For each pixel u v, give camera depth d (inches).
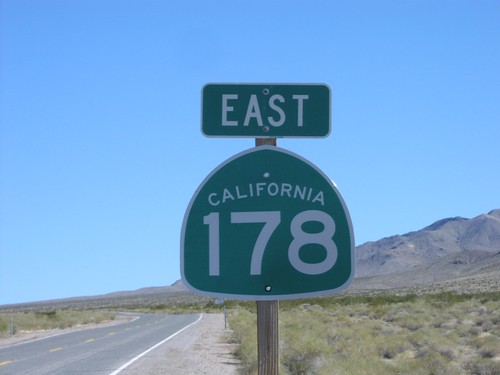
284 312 2349.9
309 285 189.9
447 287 4202.8
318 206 192.9
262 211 192.9
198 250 191.6
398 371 863.7
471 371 884.6
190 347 1095.0
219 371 757.3
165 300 6427.2
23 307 7258.9
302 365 781.3
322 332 1273.4
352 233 191.8
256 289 189.8
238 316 2187.5
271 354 194.2
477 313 1855.3
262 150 195.5
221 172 194.4
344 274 190.7
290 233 192.1
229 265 190.7
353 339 1183.6
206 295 189.6
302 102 204.4
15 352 1041.5
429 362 876.0
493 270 5216.5
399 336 1253.1
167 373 733.9
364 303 2736.2
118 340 1285.7
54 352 1024.9
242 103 203.5
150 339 1301.7
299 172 194.4
